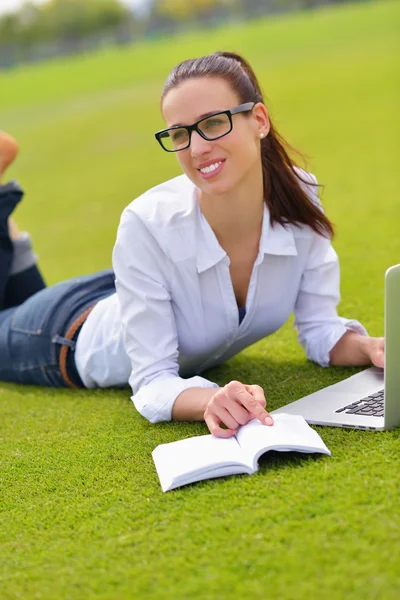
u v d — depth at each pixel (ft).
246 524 6.78
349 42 80.28
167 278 9.45
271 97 50.65
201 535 6.75
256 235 9.53
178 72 8.78
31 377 12.04
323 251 10.34
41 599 6.27
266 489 7.32
